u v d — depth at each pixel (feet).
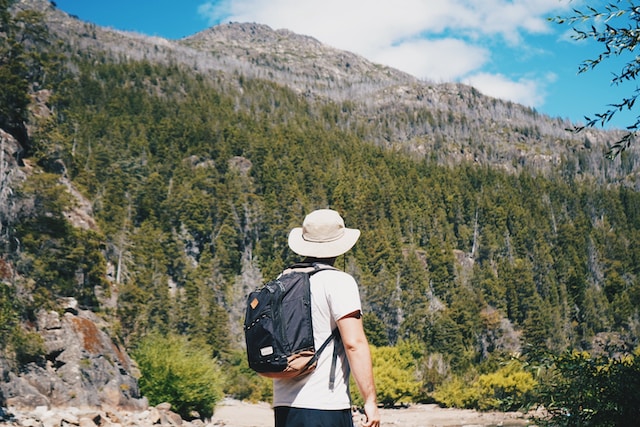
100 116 539.29
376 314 388.16
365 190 568.00
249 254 465.06
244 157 600.80
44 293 91.04
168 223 451.12
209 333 290.97
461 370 254.88
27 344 77.71
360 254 454.40
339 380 11.26
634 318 421.59
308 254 12.16
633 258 577.84
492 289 451.94
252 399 223.10
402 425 162.30
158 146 550.77
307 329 11.09
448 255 495.41
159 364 98.84
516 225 605.31
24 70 181.98
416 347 300.20
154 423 82.12
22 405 70.69
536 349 22.00
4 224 117.08
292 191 515.09
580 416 20.34
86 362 83.92
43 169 152.25
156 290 305.32
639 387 19.75
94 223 159.33
